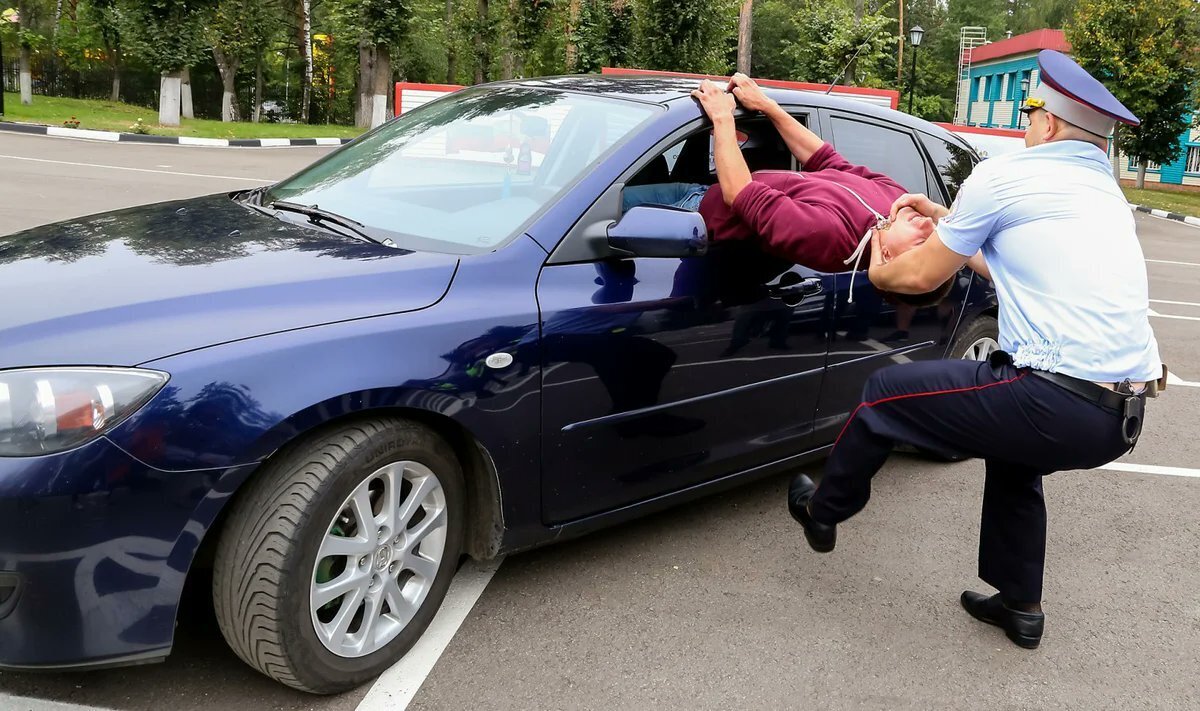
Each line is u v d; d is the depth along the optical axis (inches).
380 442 87.4
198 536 78.3
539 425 100.1
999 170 92.0
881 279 99.0
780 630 110.2
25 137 641.0
